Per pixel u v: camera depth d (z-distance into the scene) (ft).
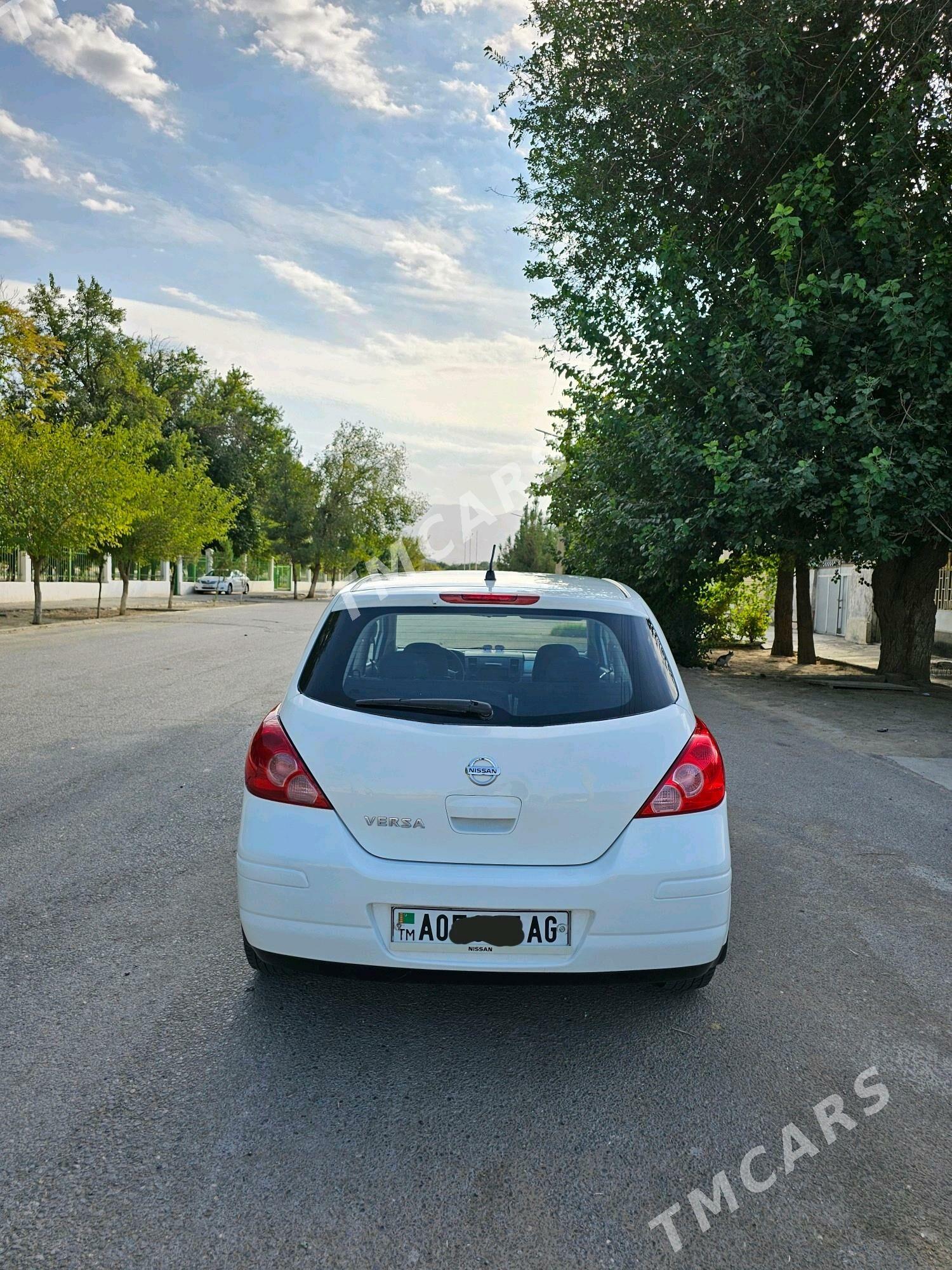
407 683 10.28
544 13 44.37
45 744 26.18
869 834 19.43
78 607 104.01
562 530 62.23
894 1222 7.59
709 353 39.81
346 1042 10.24
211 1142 8.36
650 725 10.03
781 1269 7.05
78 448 73.51
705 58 39.09
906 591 46.24
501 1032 10.58
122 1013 10.74
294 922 9.66
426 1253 7.11
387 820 9.64
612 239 47.88
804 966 12.61
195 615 99.60
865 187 38.60
